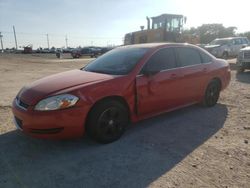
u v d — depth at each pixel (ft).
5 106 21.27
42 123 12.04
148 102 15.20
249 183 9.93
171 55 16.89
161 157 12.10
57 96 12.19
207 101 20.02
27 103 12.62
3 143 13.84
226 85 21.57
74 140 14.12
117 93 13.64
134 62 15.14
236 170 10.85
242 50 41.19
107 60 16.80
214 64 20.17
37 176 10.68
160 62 16.07
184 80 17.29
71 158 12.17
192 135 14.69
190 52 18.43
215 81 20.34
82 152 12.76
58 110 12.00
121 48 18.12
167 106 16.62
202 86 19.04
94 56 152.15
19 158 12.23
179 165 11.34
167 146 13.28
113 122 13.74
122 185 9.96
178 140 14.02
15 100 13.99
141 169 11.09
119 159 12.00
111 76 14.20
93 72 15.46
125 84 14.03
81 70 16.61
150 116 15.83
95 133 13.08
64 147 13.33
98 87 13.06
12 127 16.17
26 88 14.03
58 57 142.00
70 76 14.65
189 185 9.87
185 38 64.59
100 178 10.47
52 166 11.47
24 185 10.06
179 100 17.35
